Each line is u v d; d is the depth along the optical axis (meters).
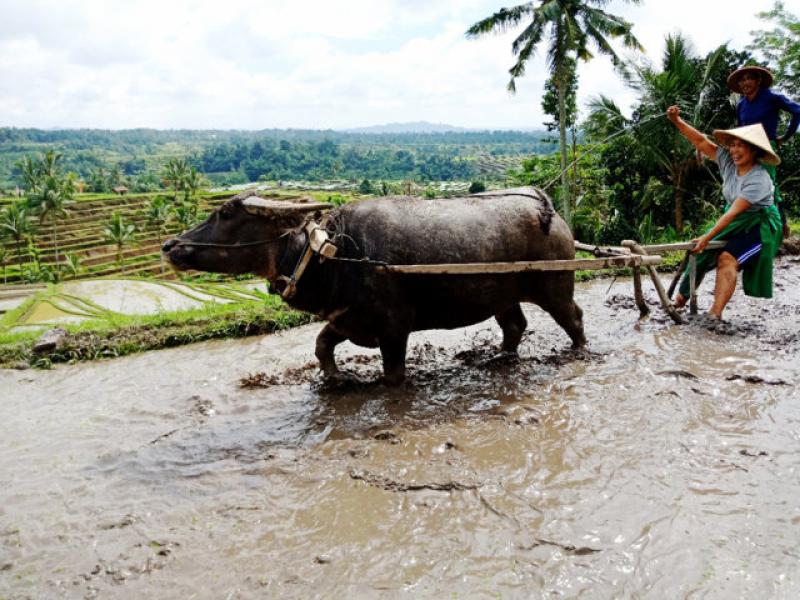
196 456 5.13
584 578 3.33
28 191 73.75
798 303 8.59
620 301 9.18
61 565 3.81
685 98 20.61
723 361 6.25
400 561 3.59
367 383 6.32
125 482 4.79
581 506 3.97
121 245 63.75
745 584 3.19
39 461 5.23
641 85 21.08
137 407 6.36
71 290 20.20
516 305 6.83
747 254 7.17
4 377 7.65
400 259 5.55
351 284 5.56
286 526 4.04
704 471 4.26
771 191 6.91
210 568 3.67
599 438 4.84
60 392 7.02
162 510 4.35
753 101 7.54
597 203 29.12
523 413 5.36
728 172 7.31
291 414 5.85
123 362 8.04
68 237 72.56
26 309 14.87
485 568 3.47
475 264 5.49
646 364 6.31
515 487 4.25
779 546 3.45
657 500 3.96
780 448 4.49
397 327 5.74
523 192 6.29
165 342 8.63
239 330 8.95
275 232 5.55
